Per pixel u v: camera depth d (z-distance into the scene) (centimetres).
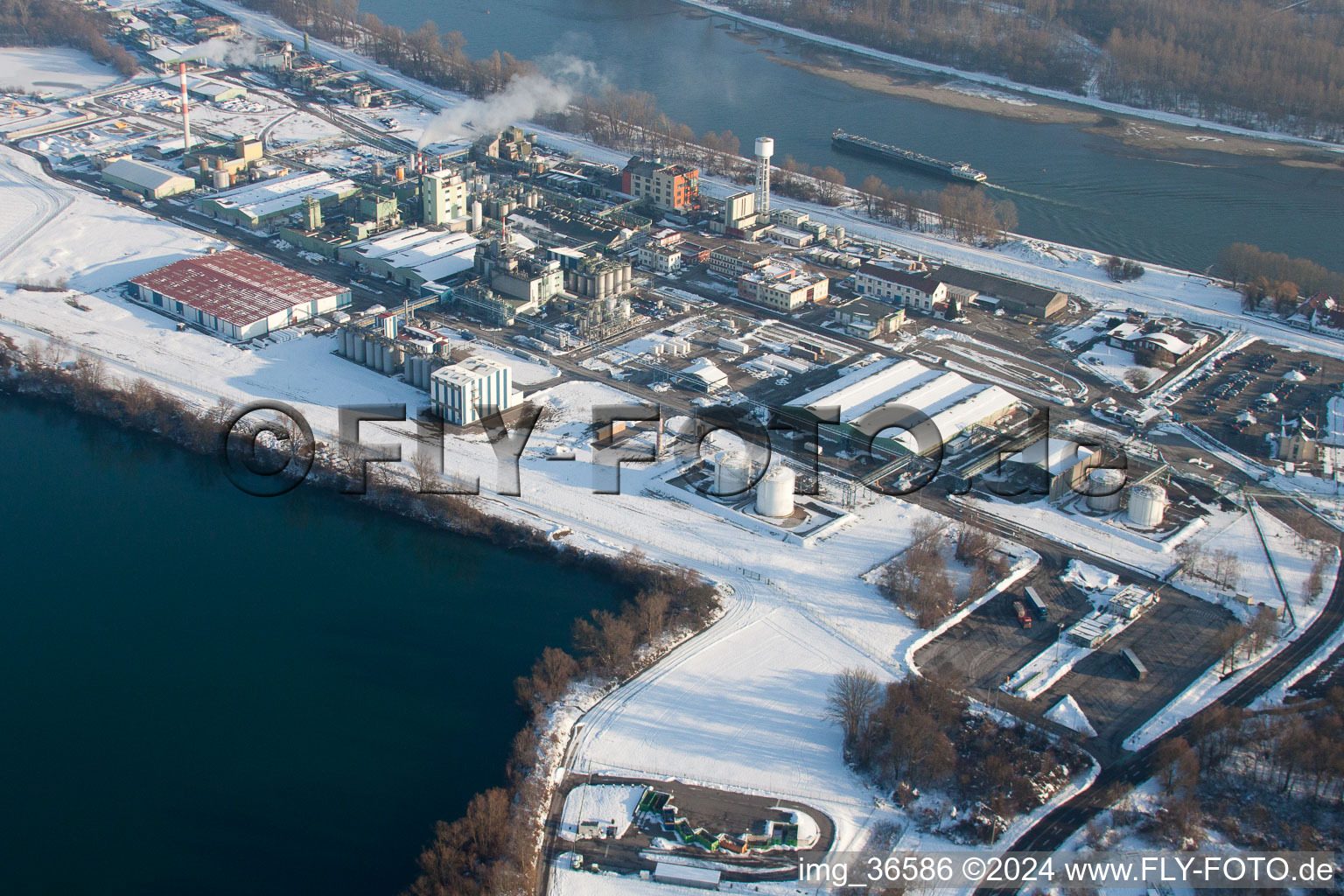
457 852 18200
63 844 18925
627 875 18362
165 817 19475
